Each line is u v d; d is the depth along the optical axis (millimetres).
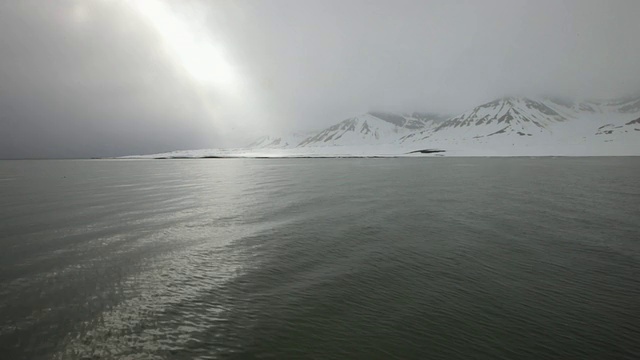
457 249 18797
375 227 24234
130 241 20938
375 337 10250
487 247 19109
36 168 127812
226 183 57188
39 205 34188
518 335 10352
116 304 12578
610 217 26312
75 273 15641
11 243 20406
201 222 26234
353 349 9672
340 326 10875
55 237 21781
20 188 50469
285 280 14680
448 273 15258
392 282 14297
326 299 12781
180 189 48375
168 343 10133
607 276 14789
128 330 10852
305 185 52312
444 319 11266
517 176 61094
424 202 34750
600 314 11594
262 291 13578
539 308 11992
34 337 10469
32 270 16000
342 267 16172
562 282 14164
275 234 22469
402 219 26859
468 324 10953
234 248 19422
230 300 12812
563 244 19500
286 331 10633
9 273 15625
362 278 14758
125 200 37562
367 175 70438
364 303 12414
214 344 10031
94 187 51750
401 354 9438
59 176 78500
